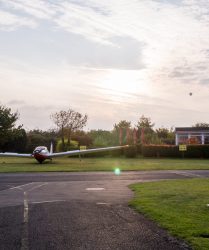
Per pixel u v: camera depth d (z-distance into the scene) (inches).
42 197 651.5
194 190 714.8
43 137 2682.1
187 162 1736.0
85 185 831.1
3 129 2175.2
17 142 2524.6
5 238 366.6
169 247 334.3
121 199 622.2
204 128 2539.4
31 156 1792.6
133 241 354.6
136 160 1918.1
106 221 443.2
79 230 398.9
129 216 472.7
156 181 904.9
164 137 3016.7
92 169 1280.8
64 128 2628.0
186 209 509.4
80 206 552.7
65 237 370.0
